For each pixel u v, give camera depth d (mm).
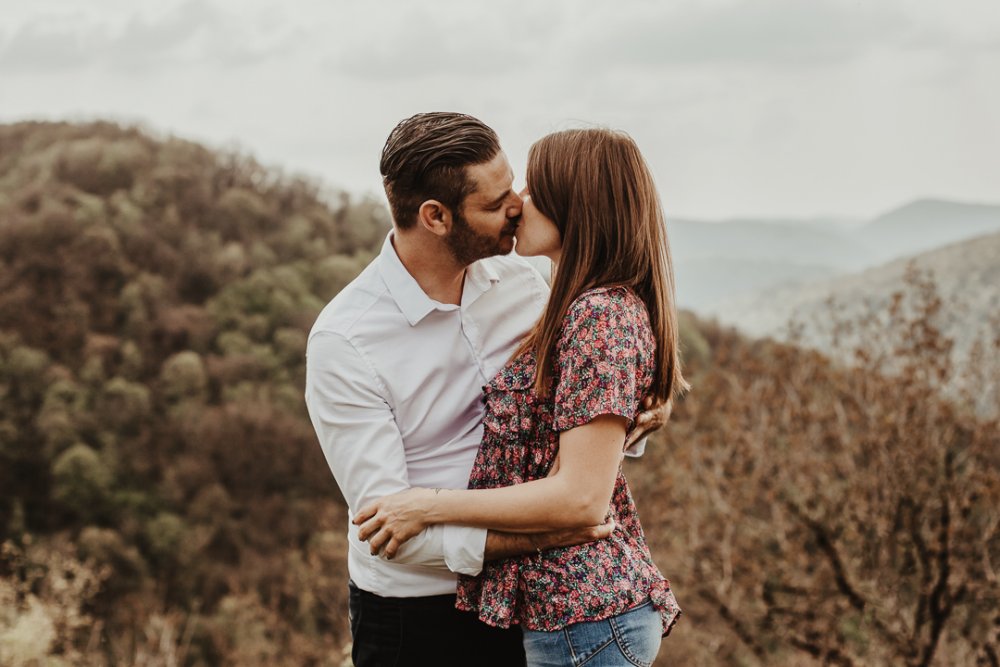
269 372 36906
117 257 40312
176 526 27875
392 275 1729
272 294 41281
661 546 8672
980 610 7273
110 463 30406
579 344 1545
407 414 1735
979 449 6906
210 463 30797
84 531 27500
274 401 34719
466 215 1651
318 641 14641
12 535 27641
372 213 52750
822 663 7633
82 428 31797
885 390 7141
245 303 40938
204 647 17844
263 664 15578
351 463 1699
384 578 1745
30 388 33000
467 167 1622
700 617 9266
